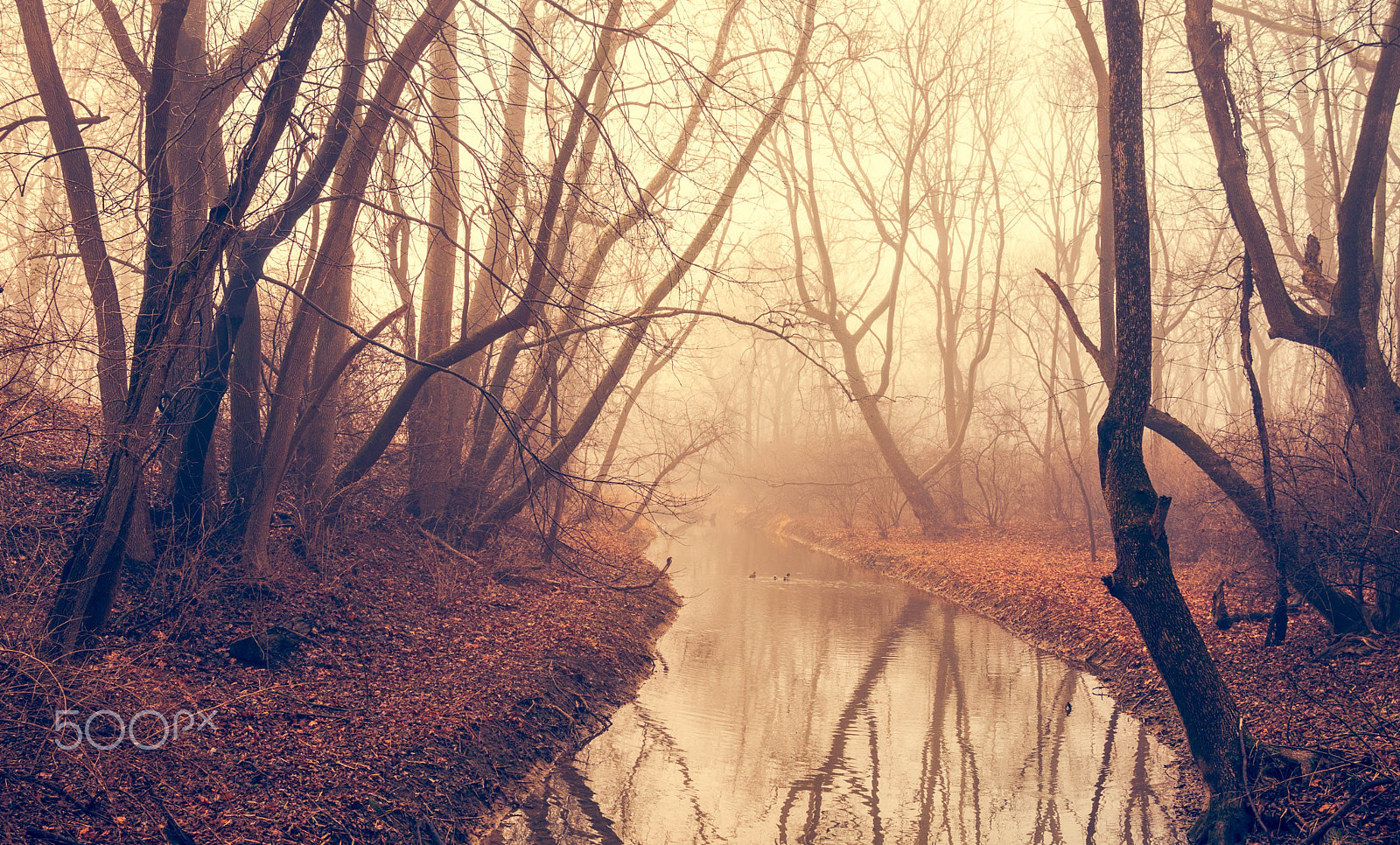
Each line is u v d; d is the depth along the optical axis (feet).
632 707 44.11
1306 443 47.26
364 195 34.50
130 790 21.53
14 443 31.86
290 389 38.37
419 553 51.72
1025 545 98.58
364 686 32.76
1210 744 26.84
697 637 62.03
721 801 32.94
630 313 53.57
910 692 49.06
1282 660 40.16
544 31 44.09
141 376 27.66
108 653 28.71
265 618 35.01
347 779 25.70
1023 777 36.11
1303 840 23.15
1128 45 28.25
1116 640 53.88
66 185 32.35
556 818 30.14
